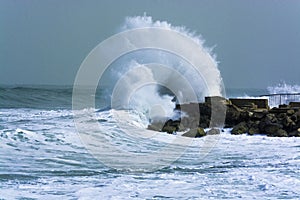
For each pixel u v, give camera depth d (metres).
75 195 25.22
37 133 43.19
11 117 58.56
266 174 31.30
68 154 36.62
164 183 28.30
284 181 29.08
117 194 25.58
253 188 27.28
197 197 25.25
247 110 58.94
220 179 29.58
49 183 27.73
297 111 56.62
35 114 63.69
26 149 37.50
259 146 45.38
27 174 29.86
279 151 42.38
